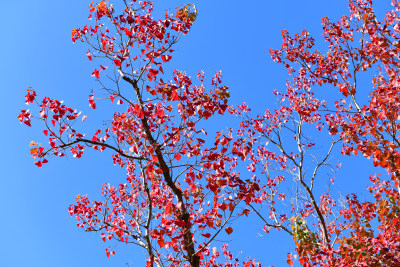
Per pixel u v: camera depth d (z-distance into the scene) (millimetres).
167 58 7746
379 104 9164
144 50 8016
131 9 8273
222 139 7102
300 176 11719
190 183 7316
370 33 11344
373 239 8789
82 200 10070
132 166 10312
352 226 11031
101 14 8141
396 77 9781
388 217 9828
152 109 7699
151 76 7820
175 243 7125
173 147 7410
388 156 8773
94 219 9891
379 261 8078
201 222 7031
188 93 7531
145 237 7711
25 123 6816
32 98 6871
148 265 7598
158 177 9453
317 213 11016
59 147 7000
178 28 7969
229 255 10266
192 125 7418
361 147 9555
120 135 7855
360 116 10289
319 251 8664
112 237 9336
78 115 7039
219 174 7129
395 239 9164
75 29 8031
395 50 10859
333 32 12039
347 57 11867
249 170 11758
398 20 11266
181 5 8062
